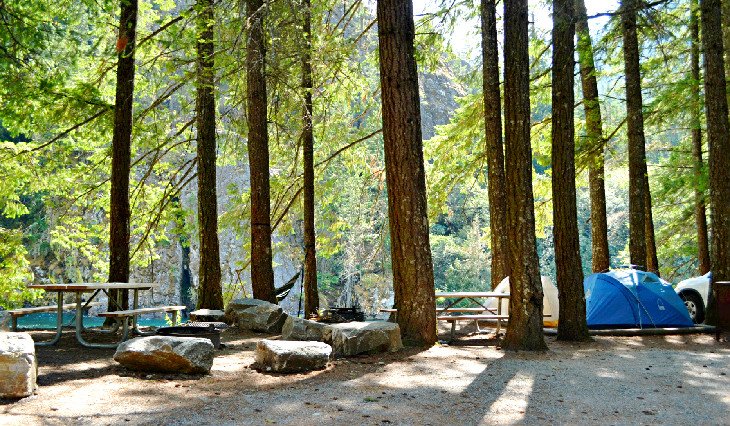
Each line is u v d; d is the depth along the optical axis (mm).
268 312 10039
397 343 7805
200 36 11844
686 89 13430
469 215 44406
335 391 5480
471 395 5438
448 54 14117
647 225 15984
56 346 7773
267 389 5516
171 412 4641
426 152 16141
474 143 16219
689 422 4648
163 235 16906
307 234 14328
